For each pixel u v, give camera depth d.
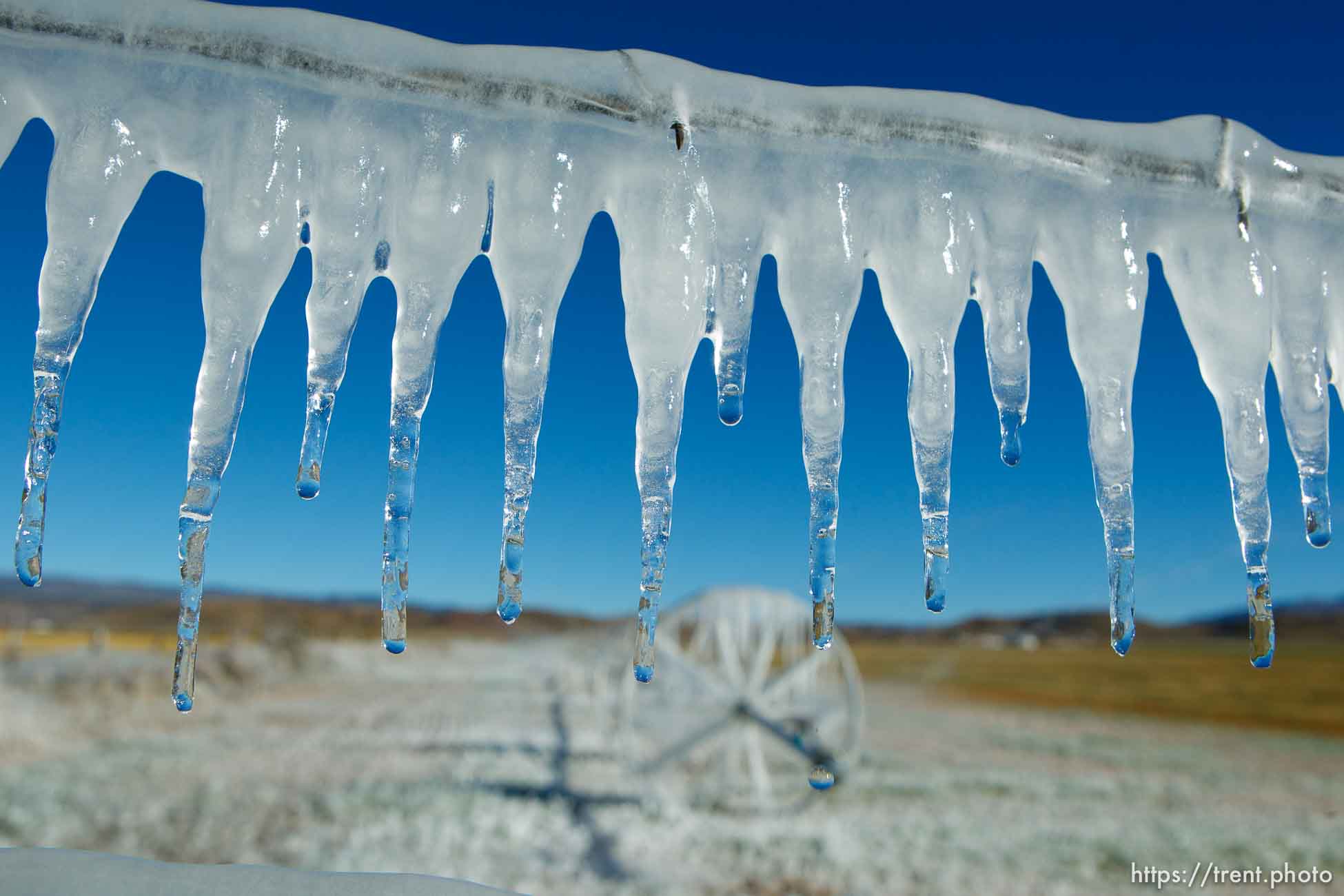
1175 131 1.69
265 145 1.47
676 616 6.96
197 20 1.43
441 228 1.51
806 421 1.57
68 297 1.41
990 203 1.66
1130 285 1.67
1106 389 1.66
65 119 1.44
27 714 10.00
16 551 1.36
